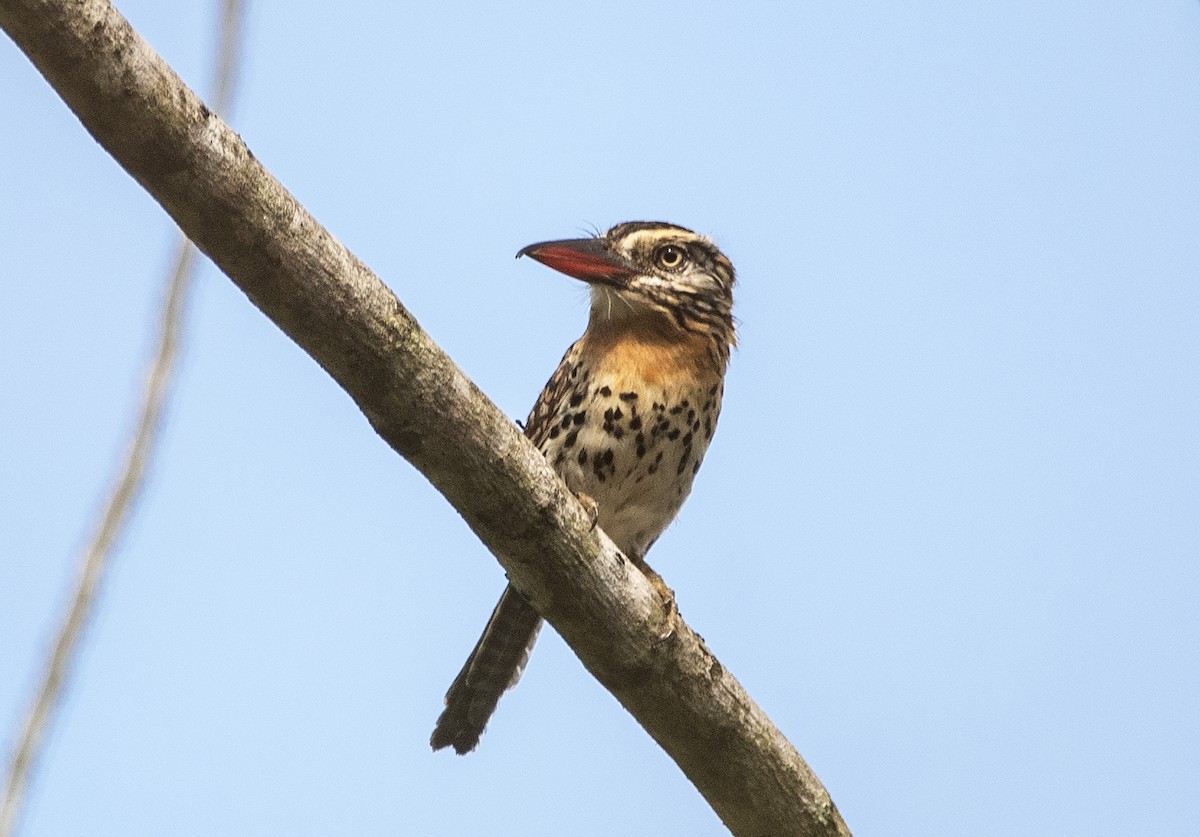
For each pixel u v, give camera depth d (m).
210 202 8.31
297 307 8.80
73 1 7.62
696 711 11.19
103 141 8.10
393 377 9.18
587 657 10.98
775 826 11.73
